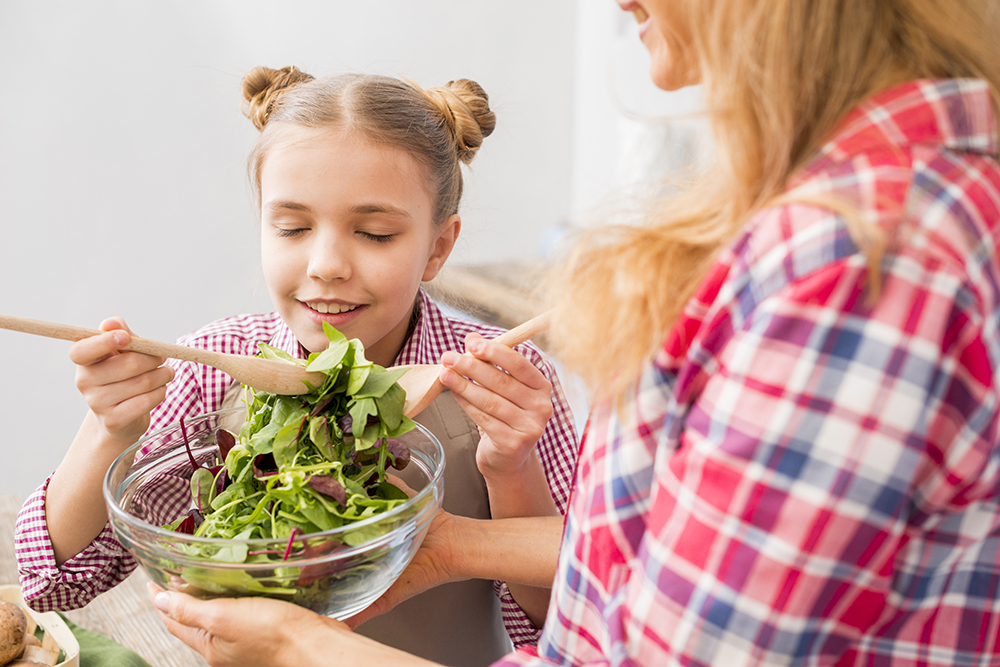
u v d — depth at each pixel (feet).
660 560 1.58
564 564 1.99
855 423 1.38
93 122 7.89
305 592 2.22
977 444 1.42
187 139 8.27
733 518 1.46
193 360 2.40
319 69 8.95
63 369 8.22
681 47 1.92
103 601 3.63
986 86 1.62
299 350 3.49
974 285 1.40
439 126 3.28
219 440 2.68
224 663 2.31
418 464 2.86
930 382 1.37
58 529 2.96
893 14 1.65
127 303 8.44
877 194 1.44
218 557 2.12
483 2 9.75
